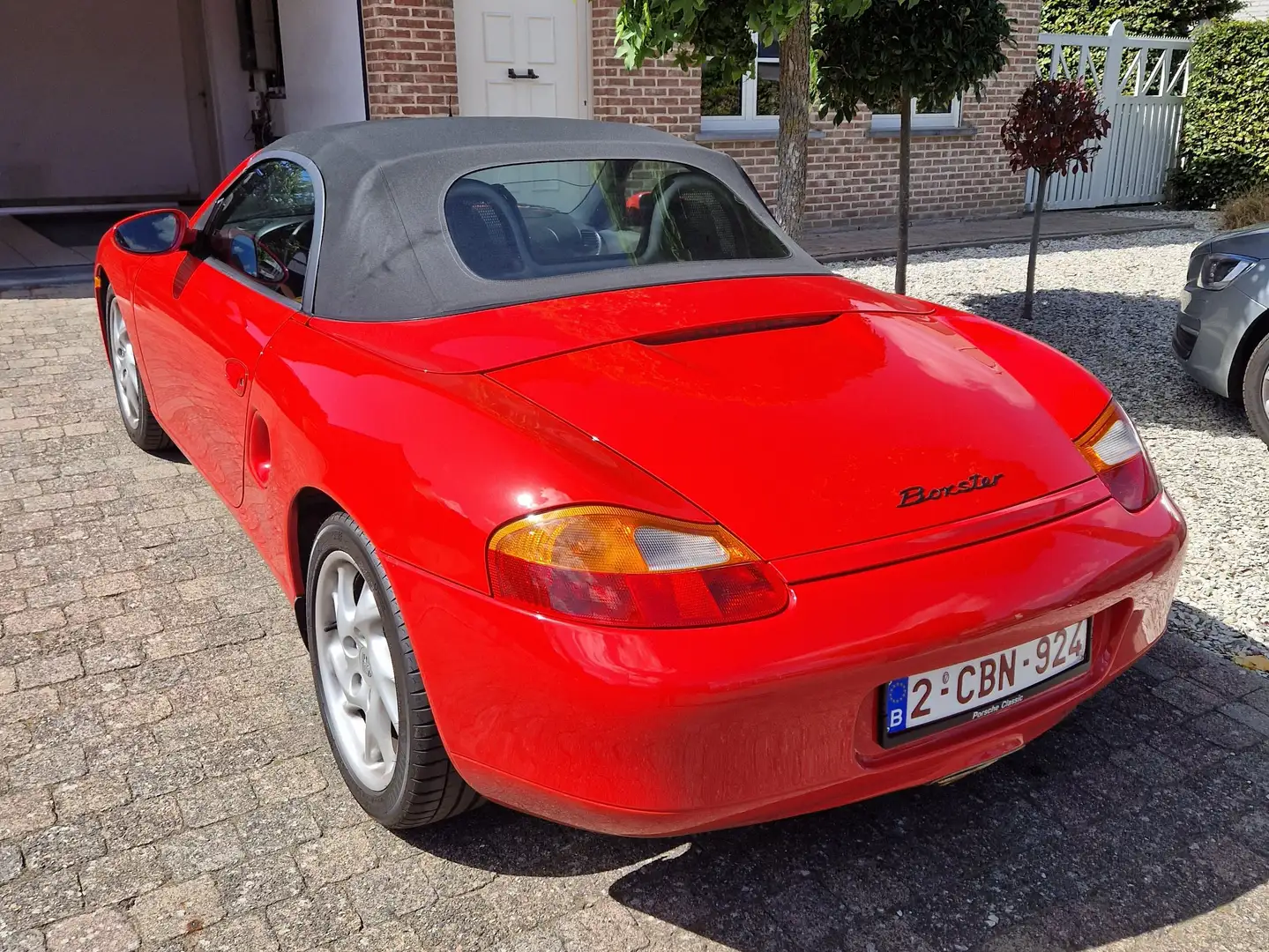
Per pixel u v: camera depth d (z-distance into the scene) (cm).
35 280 757
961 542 186
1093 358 623
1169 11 1584
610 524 172
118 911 200
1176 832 228
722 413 198
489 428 191
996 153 1212
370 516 199
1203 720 268
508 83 898
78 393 521
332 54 938
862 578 176
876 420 204
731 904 207
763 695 167
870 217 1138
